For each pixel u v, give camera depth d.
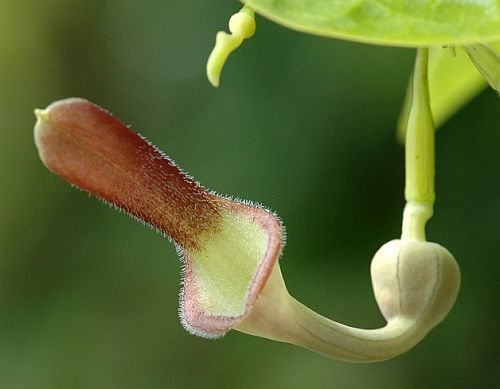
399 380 0.49
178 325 0.55
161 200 0.19
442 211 0.45
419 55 0.21
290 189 0.48
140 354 0.55
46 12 0.65
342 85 0.46
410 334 0.20
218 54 0.19
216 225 0.19
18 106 0.66
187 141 0.52
